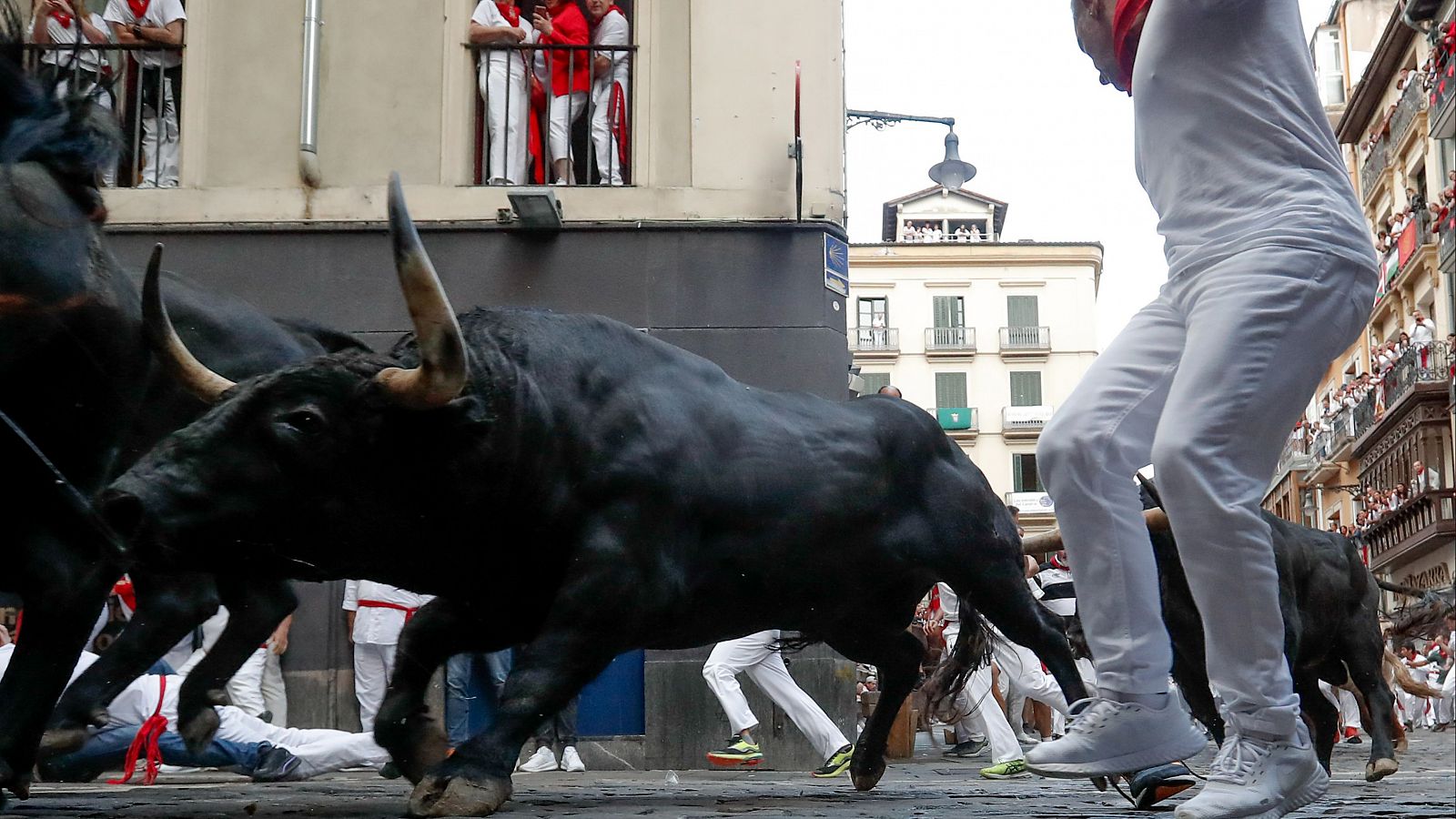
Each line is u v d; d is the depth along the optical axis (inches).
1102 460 134.2
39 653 162.1
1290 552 296.0
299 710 372.5
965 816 161.5
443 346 147.1
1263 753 124.6
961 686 236.1
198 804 175.6
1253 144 126.9
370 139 414.9
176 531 144.2
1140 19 138.0
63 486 163.5
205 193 410.3
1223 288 125.0
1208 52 128.4
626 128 427.5
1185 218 129.4
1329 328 124.7
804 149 413.7
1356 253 125.7
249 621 217.6
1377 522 1871.3
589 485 165.6
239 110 415.8
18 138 152.6
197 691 215.5
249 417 148.5
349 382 150.5
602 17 429.7
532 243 406.6
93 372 163.8
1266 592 123.6
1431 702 1000.2
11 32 158.4
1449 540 1670.8
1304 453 2273.6
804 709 312.5
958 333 2797.7
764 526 185.8
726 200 410.0
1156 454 124.3
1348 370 2203.5
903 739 427.2
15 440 160.7
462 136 417.1
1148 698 135.2
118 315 165.8
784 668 315.3
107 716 198.5
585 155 432.8
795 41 419.5
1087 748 134.8
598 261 406.6
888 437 205.0
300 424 148.2
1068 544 136.9
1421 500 1688.0
